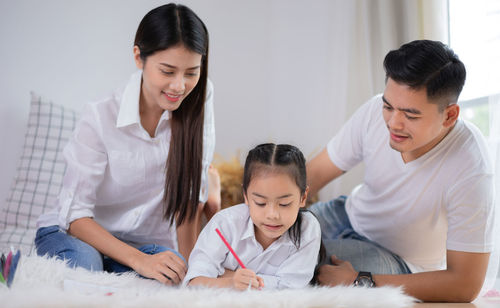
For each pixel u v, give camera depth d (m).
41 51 2.64
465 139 1.42
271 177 1.28
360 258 1.62
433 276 1.36
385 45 2.32
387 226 1.64
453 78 1.24
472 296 1.35
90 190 1.60
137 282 1.29
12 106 2.60
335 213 1.93
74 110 2.59
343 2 2.60
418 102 1.25
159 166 1.68
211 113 1.80
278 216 1.29
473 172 1.38
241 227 1.42
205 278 1.29
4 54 2.59
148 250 1.63
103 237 1.53
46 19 2.65
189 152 1.64
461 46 2.00
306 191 1.41
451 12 2.06
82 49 2.71
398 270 1.61
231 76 3.07
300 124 2.98
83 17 2.71
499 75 1.81
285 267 1.40
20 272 1.21
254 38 3.13
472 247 1.34
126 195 1.71
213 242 1.40
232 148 3.07
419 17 2.17
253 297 1.04
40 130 2.46
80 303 0.99
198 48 1.41
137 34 1.47
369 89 2.51
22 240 2.20
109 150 1.63
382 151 1.60
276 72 3.13
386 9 2.31
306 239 1.40
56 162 2.44
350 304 1.05
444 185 1.43
